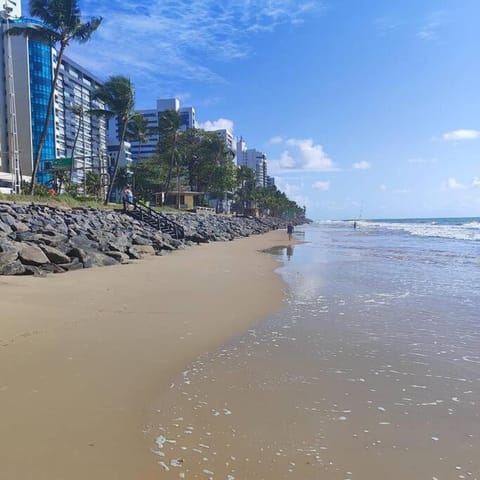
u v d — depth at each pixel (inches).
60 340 271.4
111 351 254.5
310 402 190.9
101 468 137.7
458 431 166.4
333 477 136.5
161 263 732.7
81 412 175.8
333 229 3720.5
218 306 389.1
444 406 188.2
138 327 309.9
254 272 647.1
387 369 233.1
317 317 352.2
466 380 218.4
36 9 1232.8
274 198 5895.7
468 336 297.9
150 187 3265.3
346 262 834.2
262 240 1785.2
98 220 1103.0
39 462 139.8
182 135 3041.3
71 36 1282.0
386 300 426.9
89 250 690.8
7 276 494.6
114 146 4840.1
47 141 3786.9
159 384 207.9
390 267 740.0
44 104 3742.6
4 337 271.9
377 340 287.3
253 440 157.8
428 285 526.6
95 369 224.7
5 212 857.5
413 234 2352.4
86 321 320.5
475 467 143.1
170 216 1721.2
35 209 1019.3
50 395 191.2
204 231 1670.8
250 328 315.6
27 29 1263.5
